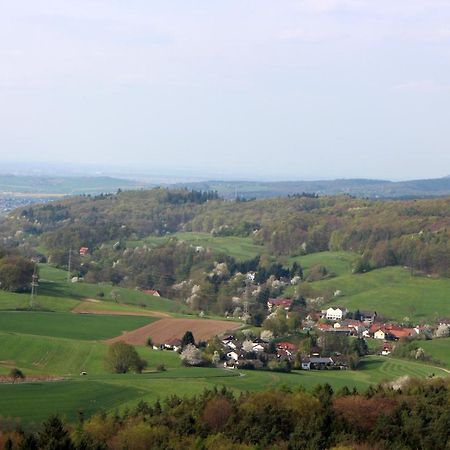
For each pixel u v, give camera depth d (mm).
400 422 146875
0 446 121938
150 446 132375
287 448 132500
